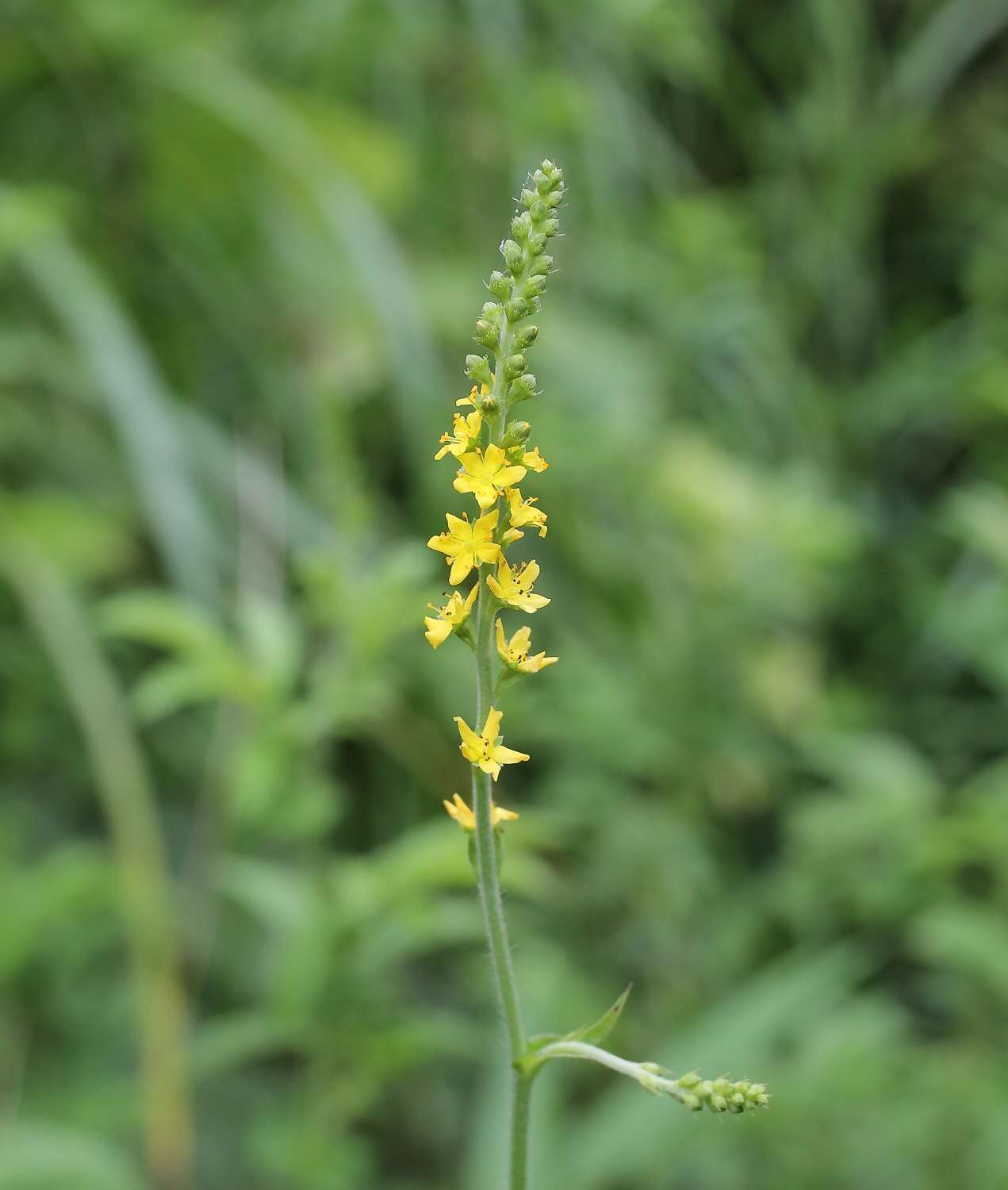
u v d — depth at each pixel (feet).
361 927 12.52
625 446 22.25
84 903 15.53
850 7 31.68
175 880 19.31
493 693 7.07
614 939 19.47
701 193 30.68
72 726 20.20
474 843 7.30
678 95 31.65
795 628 25.57
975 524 19.25
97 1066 17.03
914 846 18.16
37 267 19.62
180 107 22.82
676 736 21.31
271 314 23.86
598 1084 17.67
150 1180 14.71
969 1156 14.58
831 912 19.92
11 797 19.57
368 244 21.50
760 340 27.32
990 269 28.50
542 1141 13.39
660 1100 13.99
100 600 21.31
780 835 22.95
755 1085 6.46
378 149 23.85
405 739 20.70
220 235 24.30
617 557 23.70
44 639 18.54
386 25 25.02
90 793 20.18
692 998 18.67
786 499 23.39
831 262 31.09
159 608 12.80
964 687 26.81
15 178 23.47
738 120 32.30
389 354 21.13
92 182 24.04
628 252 25.95
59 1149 12.92
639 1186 14.83
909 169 32.42
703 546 23.11
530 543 23.16
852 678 26.94
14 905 15.30
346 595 13.41
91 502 21.48
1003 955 15.46
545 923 19.29
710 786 21.95
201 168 23.67
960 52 31.60
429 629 6.98
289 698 13.42
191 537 18.78
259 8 26.55
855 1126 14.80
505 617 21.95
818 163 31.50
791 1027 17.08
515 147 25.80
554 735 19.98
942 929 15.67
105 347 19.35
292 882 13.33
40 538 18.37
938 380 29.14
